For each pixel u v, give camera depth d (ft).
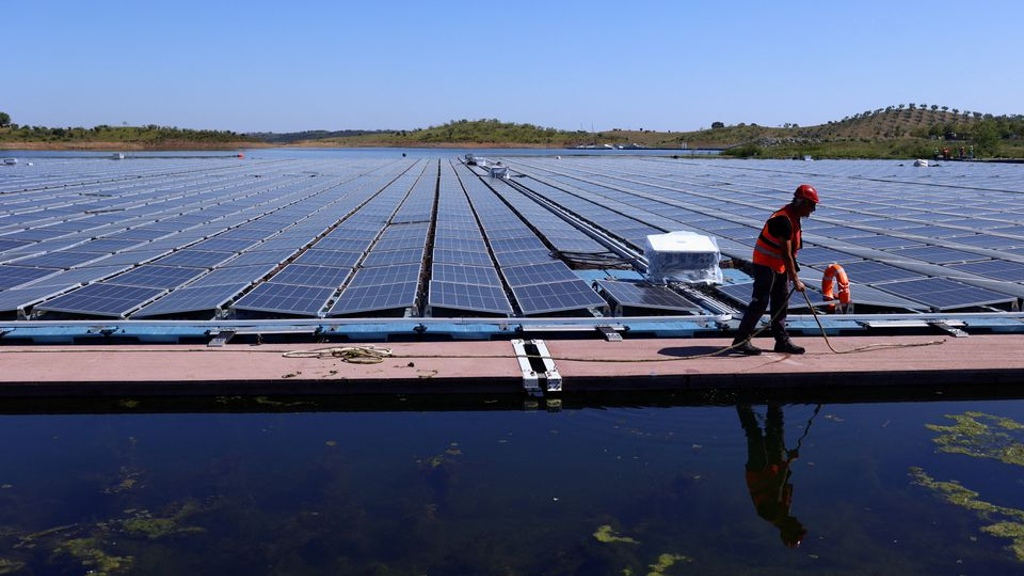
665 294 41.32
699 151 508.53
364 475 23.15
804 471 23.39
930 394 29.55
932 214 87.92
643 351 31.83
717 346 32.76
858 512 20.80
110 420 27.22
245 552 18.78
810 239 65.92
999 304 38.70
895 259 54.08
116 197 108.17
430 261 54.65
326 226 73.20
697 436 26.30
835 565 18.15
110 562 18.28
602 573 17.88
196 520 20.38
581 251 57.00
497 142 635.66
